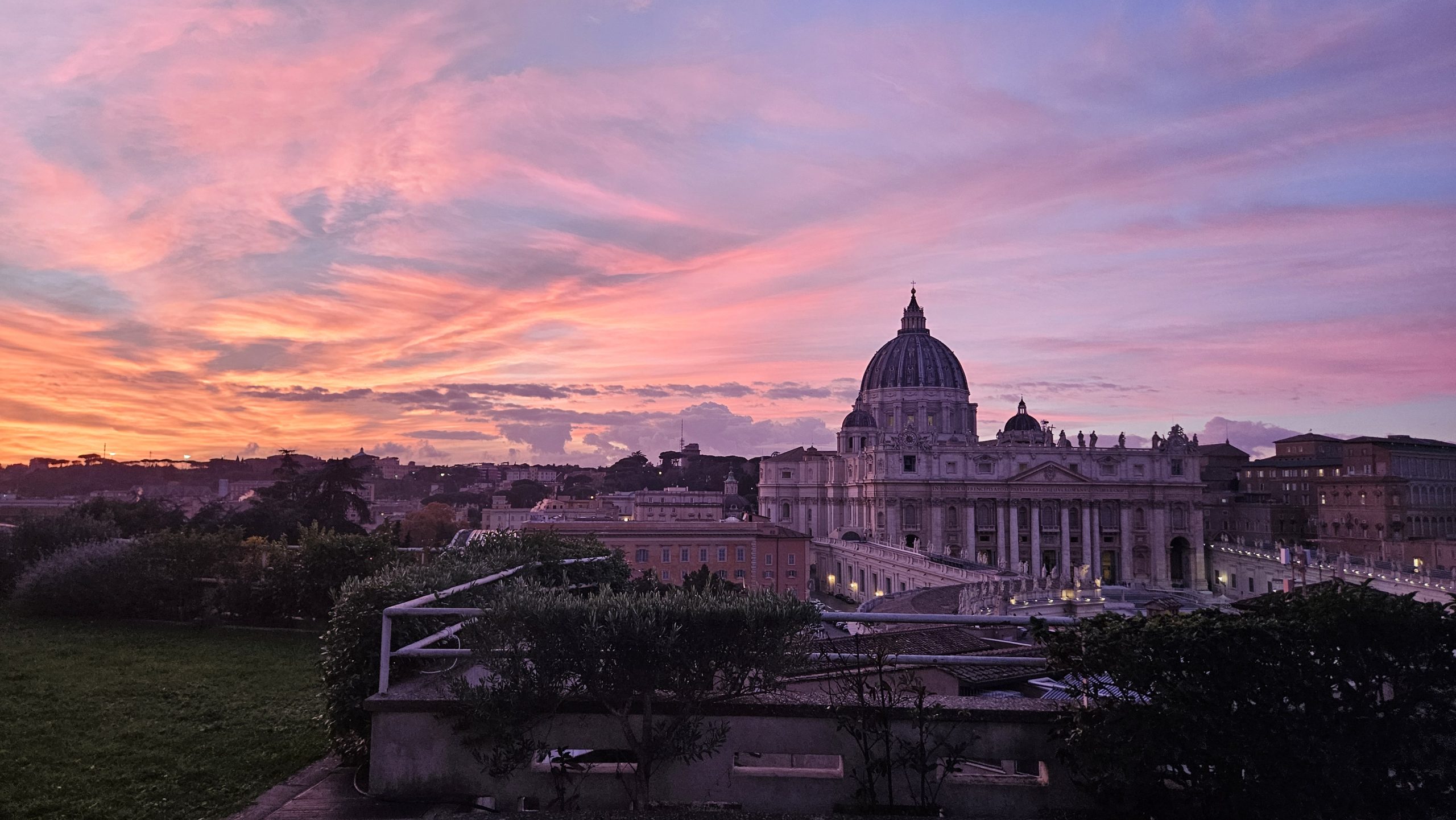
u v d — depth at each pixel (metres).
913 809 12.10
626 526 117.19
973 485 155.50
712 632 12.22
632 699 12.53
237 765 16.47
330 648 15.75
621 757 15.30
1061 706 12.32
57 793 14.94
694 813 11.63
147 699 22.55
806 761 17.78
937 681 19.36
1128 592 115.19
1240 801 10.59
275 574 39.84
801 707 12.57
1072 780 12.12
